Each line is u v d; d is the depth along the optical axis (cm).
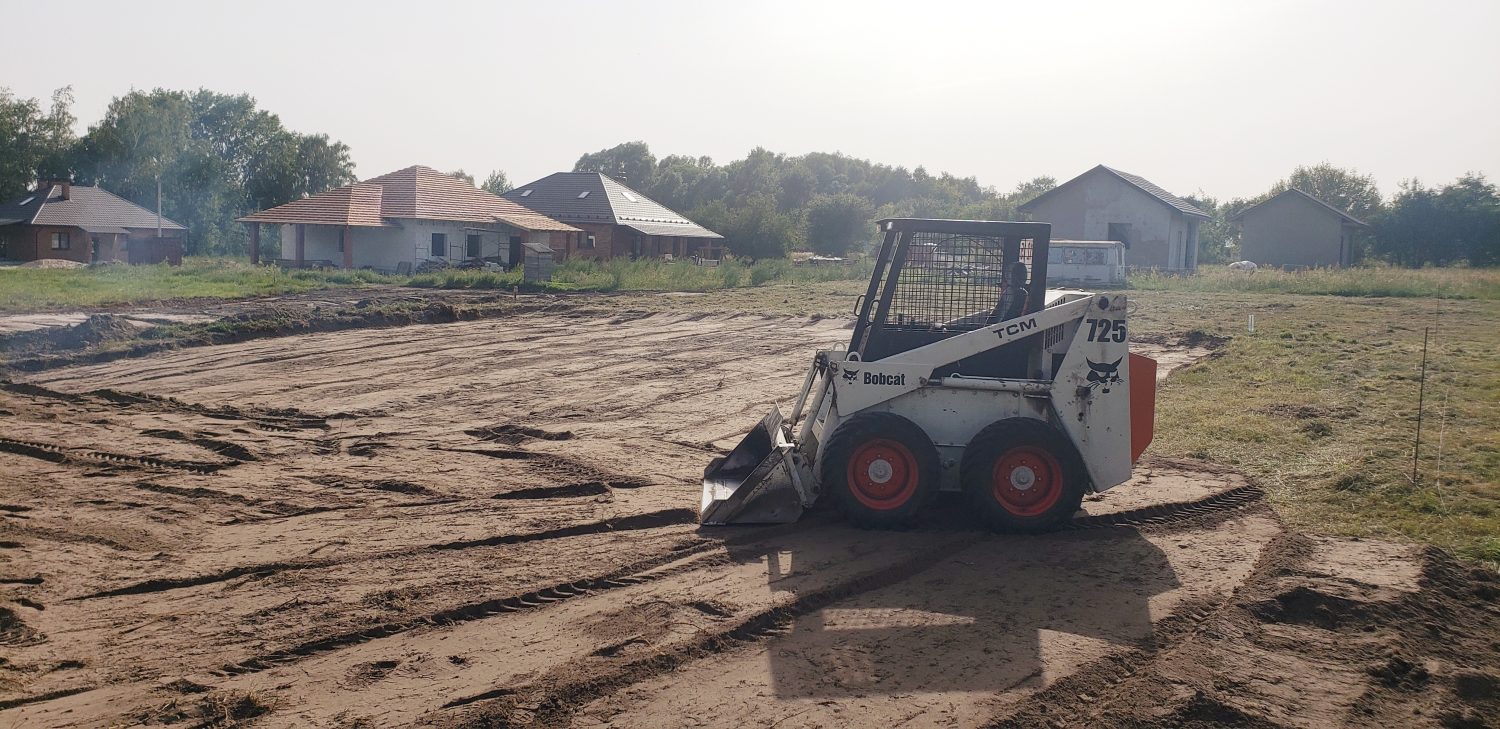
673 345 2080
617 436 1216
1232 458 1076
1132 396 848
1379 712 528
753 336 2248
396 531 828
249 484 974
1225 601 679
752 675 565
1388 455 1028
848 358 887
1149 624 639
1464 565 738
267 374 1669
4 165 7444
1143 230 5141
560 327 2414
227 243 7769
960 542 809
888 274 888
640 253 5881
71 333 1911
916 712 520
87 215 6175
